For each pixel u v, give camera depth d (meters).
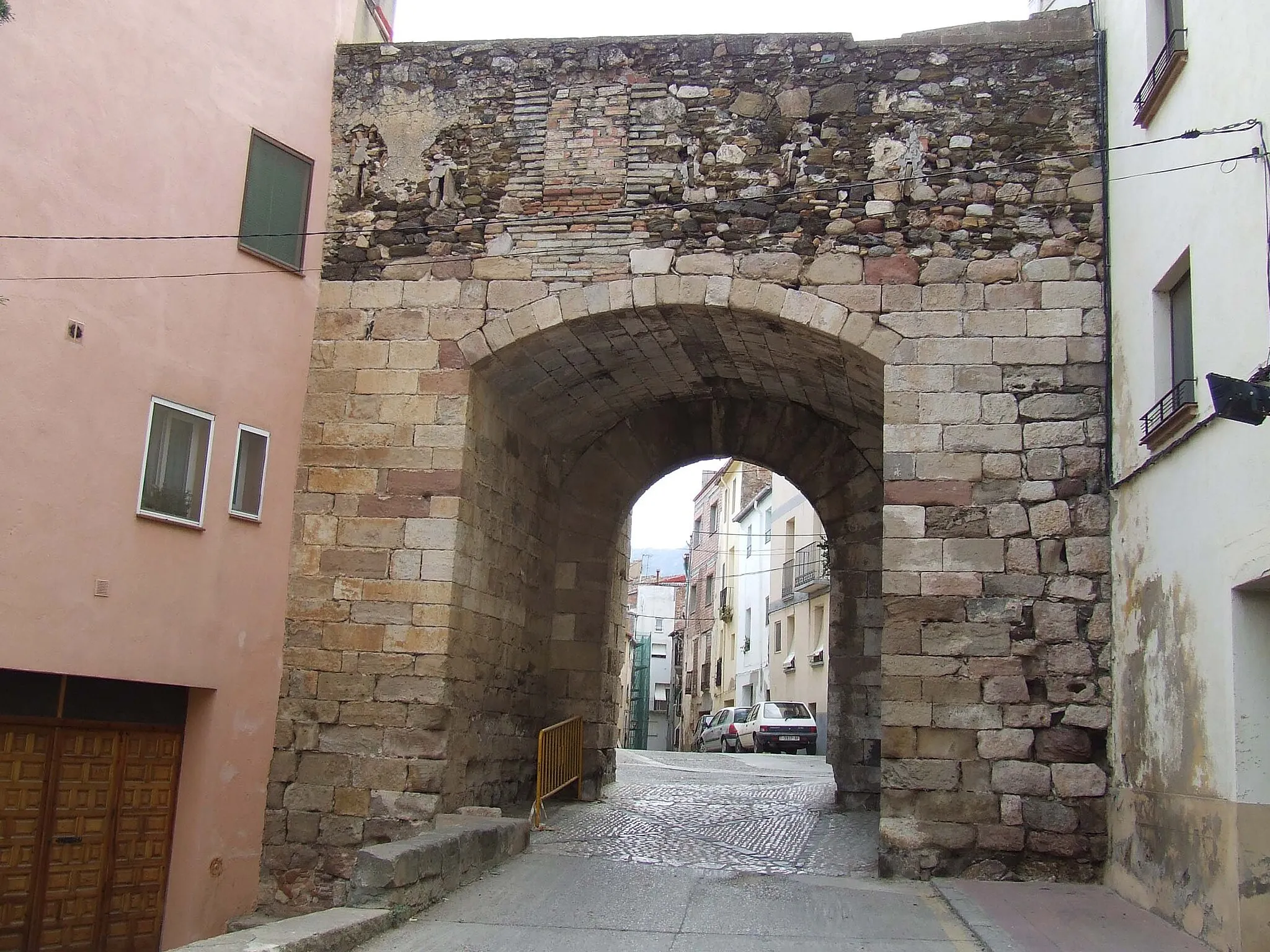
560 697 14.17
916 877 9.58
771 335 11.41
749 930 8.01
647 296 11.02
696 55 11.50
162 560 10.06
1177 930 7.88
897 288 10.67
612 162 11.38
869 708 13.90
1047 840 9.55
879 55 11.21
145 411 10.01
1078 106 10.84
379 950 7.36
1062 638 9.87
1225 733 7.39
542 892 9.03
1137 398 9.48
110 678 9.61
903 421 10.39
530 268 11.32
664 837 11.63
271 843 10.59
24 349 9.09
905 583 10.09
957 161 10.87
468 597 11.34
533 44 11.80
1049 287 10.51
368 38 13.42
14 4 9.18
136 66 10.12
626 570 15.75
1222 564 7.52
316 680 10.84
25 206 9.16
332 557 11.05
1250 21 7.29
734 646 42.31
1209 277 7.97
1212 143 7.93
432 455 11.12
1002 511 10.13
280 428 11.18
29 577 9.02
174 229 10.38
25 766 9.36
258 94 11.29
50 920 9.40
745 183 11.13
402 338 11.39
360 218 11.75
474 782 11.56
